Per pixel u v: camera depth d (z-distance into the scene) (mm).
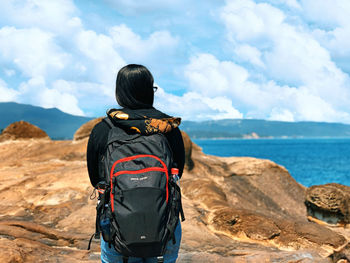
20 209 6383
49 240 4848
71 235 5059
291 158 111000
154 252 1857
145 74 2211
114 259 1991
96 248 4582
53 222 5848
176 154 2240
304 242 4797
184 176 10742
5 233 4793
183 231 5395
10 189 7512
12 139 16328
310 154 140000
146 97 2232
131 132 2057
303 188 13742
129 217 1800
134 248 1825
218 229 5582
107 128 2121
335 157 119062
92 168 2172
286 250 4762
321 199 6387
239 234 5289
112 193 1892
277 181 13477
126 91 2178
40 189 7426
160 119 2111
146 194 1842
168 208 1949
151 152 1994
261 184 13086
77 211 6305
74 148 13719
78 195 7227
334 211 6258
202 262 4117
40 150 14359
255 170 13609
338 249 4645
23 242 4238
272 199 12461
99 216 1966
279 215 11359
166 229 1906
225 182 12609
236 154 135500
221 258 4227
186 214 6262
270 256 4316
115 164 1938
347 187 6703
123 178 1884
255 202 12047
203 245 4852
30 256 3801
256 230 5191
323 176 55875
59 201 6891
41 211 6359
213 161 14117
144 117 2068
